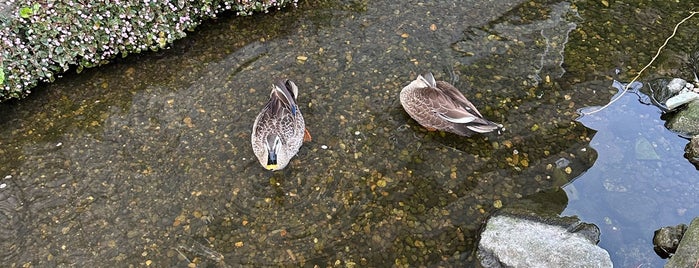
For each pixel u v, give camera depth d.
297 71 4.11
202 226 3.60
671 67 4.16
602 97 4.04
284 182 3.72
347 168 3.77
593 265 3.41
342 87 4.04
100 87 4.03
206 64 4.13
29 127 3.87
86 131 3.87
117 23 3.99
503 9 4.41
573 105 4.00
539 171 3.77
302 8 4.39
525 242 3.48
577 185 3.74
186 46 4.20
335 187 3.71
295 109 3.76
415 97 3.84
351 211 3.64
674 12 4.41
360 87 4.05
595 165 3.80
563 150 3.84
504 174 3.76
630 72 4.14
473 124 3.74
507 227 3.54
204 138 3.85
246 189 3.70
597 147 3.86
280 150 3.62
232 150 3.82
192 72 4.10
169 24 4.12
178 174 3.74
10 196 3.66
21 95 3.96
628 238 3.60
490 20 4.36
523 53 4.21
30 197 3.66
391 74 4.10
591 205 3.68
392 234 3.58
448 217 3.63
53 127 3.88
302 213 3.64
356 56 4.17
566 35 4.30
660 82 4.07
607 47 4.25
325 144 3.84
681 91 4.01
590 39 4.28
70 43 3.96
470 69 4.13
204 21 4.30
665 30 4.34
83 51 3.96
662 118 3.99
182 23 4.14
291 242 3.55
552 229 3.53
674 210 3.69
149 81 4.06
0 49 3.84
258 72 4.11
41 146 3.81
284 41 4.24
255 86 4.05
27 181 3.70
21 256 3.50
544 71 4.13
